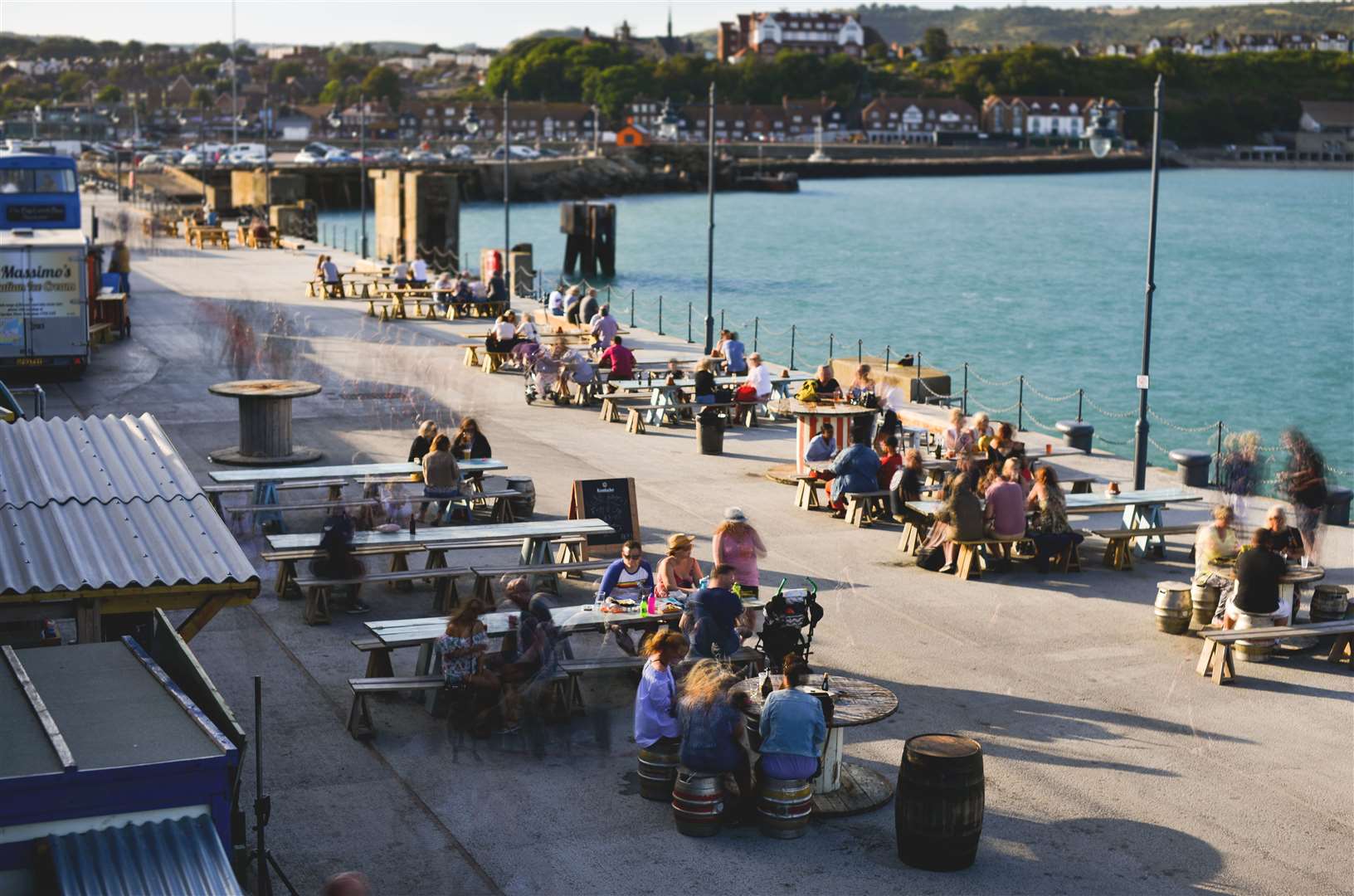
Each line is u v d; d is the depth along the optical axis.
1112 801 11.71
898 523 20.80
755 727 11.23
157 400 29.23
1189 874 10.46
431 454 19.41
